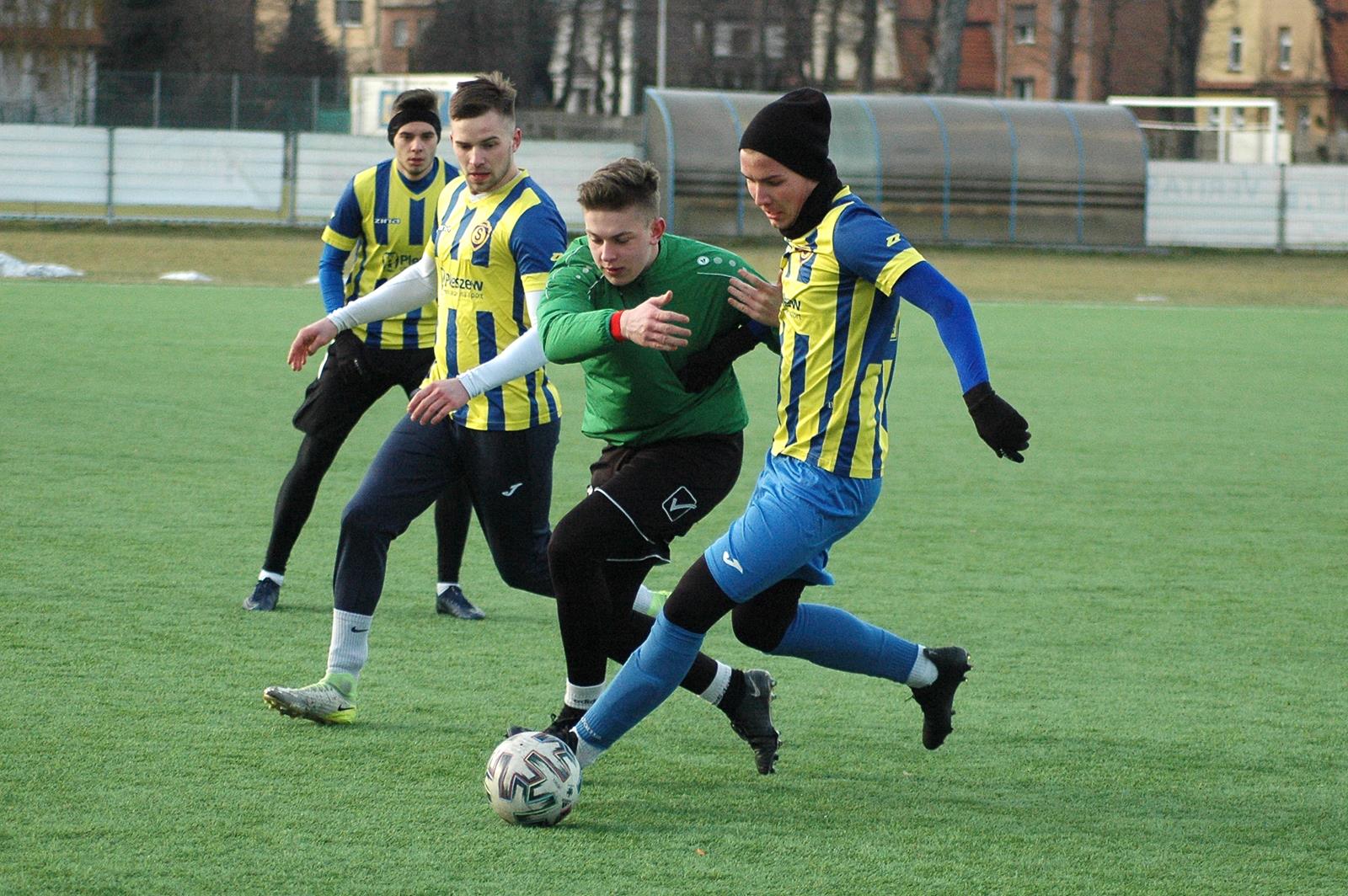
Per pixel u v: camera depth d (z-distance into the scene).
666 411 13.62
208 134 97.50
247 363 44.56
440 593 19.64
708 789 13.28
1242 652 18.53
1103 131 108.19
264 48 163.00
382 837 11.83
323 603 19.84
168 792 12.65
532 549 16.58
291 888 10.75
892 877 11.33
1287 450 35.56
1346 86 194.75
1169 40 184.75
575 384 44.78
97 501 25.55
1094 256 104.31
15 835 11.58
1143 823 12.68
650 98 104.00
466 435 15.90
